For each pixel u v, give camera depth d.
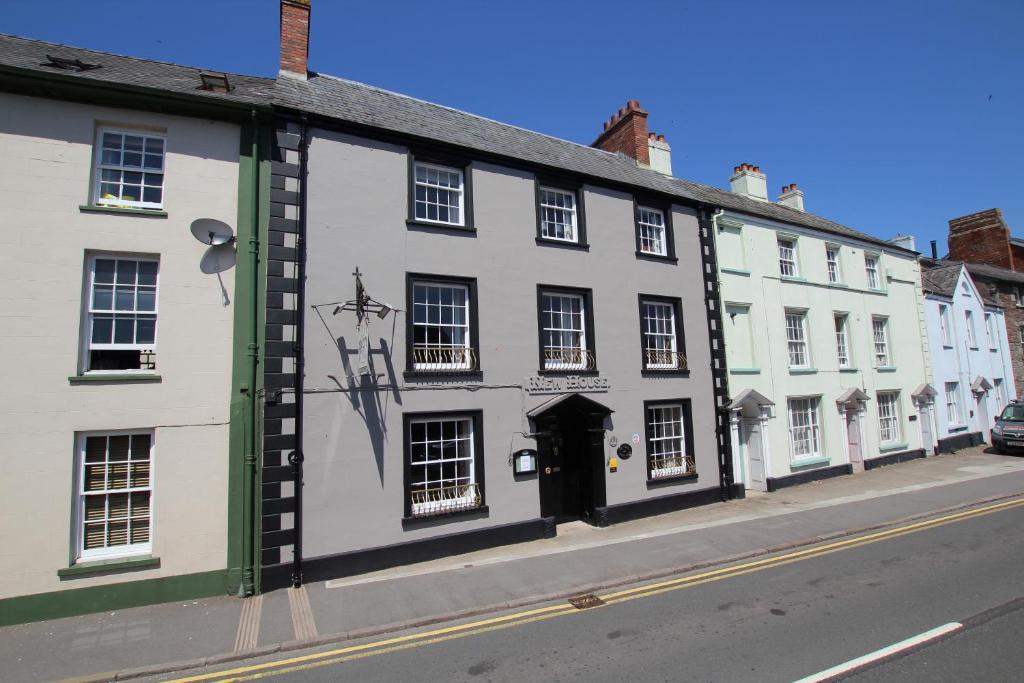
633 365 13.02
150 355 8.49
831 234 18.72
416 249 10.54
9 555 7.41
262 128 9.47
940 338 22.08
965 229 30.20
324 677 5.73
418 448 10.27
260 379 8.84
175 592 8.06
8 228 7.85
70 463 7.80
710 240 15.14
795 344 17.19
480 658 5.96
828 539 10.18
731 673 5.25
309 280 9.40
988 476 15.59
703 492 13.61
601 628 6.60
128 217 8.50
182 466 8.33
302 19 11.80
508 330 11.36
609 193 13.47
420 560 9.70
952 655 5.40
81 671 6.02
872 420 18.64
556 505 11.93
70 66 9.22
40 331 7.84
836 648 5.67
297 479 8.80
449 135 11.88
